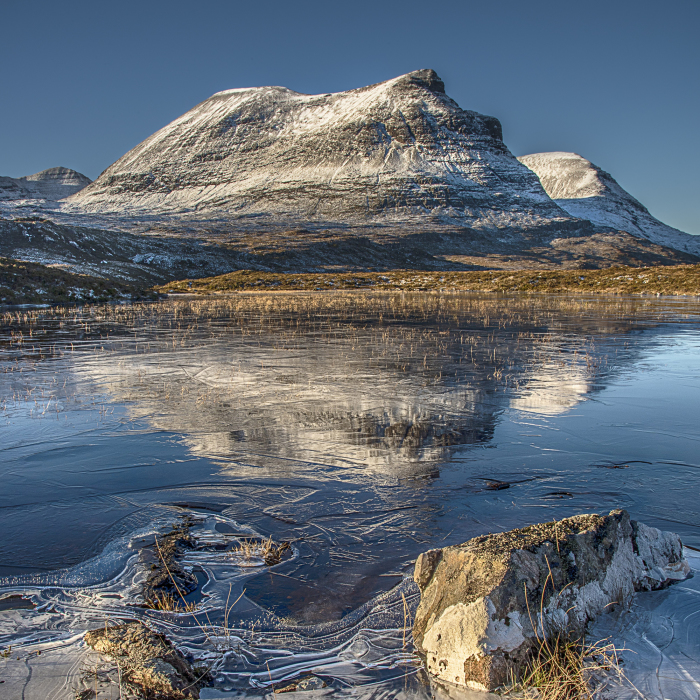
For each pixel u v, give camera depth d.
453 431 6.01
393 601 2.97
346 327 17.30
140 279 65.81
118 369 9.74
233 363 10.34
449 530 3.73
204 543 3.61
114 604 2.96
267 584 3.13
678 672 2.32
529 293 42.94
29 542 3.62
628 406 7.08
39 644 2.61
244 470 4.88
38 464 5.02
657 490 4.41
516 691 2.29
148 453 5.31
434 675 2.43
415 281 58.59
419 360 10.70
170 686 2.26
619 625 2.66
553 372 9.45
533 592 2.53
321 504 4.17
